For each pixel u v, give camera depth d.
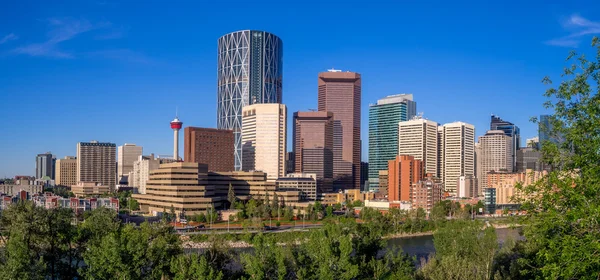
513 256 171.00
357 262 146.88
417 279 134.75
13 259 105.88
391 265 151.25
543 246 64.81
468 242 160.88
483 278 131.62
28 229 133.62
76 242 144.88
